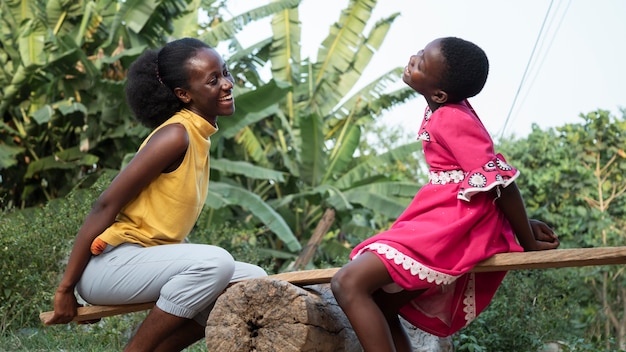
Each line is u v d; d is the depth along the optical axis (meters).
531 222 3.21
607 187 13.82
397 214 12.91
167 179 3.26
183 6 12.53
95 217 3.21
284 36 14.81
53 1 12.67
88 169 13.45
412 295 3.14
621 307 10.49
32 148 13.12
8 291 5.73
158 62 3.40
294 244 11.52
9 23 12.76
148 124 3.47
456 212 2.95
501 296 6.32
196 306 3.18
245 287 3.04
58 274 6.27
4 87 12.66
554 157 13.83
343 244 14.16
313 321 2.97
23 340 5.33
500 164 2.96
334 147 14.86
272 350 2.97
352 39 15.04
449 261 2.91
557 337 6.93
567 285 7.50
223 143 13.65
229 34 12.95
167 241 3.32
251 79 14.12
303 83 15.16
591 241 12.59
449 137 2.98
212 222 11.71
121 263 3.22
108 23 13.27
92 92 12.38
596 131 14.07
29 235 6.18
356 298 2.83
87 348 5.30
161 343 3.45
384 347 2.80
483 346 5.66
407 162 19.25
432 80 3.10
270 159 15.07
